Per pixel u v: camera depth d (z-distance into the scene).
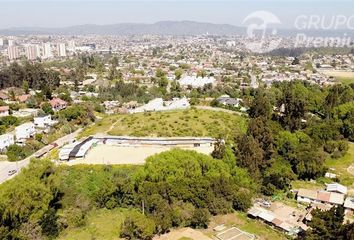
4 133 119.81
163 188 72.81
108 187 74.94
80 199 74.44
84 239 64.00
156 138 100.12
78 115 135.75
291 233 65.56
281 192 83.44
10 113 143.00
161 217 66.62
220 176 78.12
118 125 113.44
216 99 152.25
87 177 80.75
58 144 109.44
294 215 73.00
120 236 64.81
